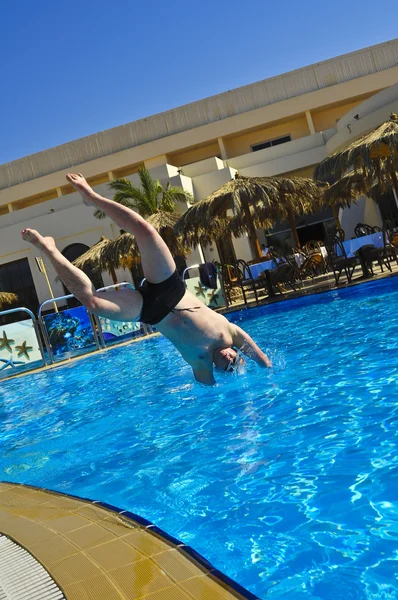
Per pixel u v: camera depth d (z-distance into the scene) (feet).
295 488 9.57
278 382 17.17
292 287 52.75
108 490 11.53
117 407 20.20
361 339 22.00
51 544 7.64
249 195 53.93
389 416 12.32
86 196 12.26
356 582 6.59
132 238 62.28
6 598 6.21
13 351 39.29
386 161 50.93
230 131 106.22
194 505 9.78
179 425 15.44
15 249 90.38
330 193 62.13
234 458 11.78
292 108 104.17
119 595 5.98
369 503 8.47
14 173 116.37
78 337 41.47
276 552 7.63
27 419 22.12
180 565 6.51
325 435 11.93
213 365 14.80
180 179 83.87
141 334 45.27
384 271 48.52
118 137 112.78
